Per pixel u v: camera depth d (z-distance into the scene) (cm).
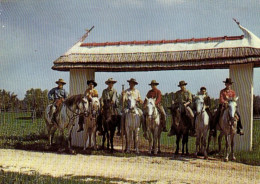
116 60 1440
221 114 1227
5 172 870
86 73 1497
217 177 938
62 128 1309
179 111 1311
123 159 1194
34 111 2886
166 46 1427
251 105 1300
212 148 1484
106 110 1346
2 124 2384
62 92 1395
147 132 1341
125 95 1347
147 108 1254
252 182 883
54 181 808
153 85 1359
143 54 1425
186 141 1348
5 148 1340
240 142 1311
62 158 1170
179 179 902
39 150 1321
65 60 1487
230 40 1354
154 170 1015
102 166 1055
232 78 1334
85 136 1376
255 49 1279
